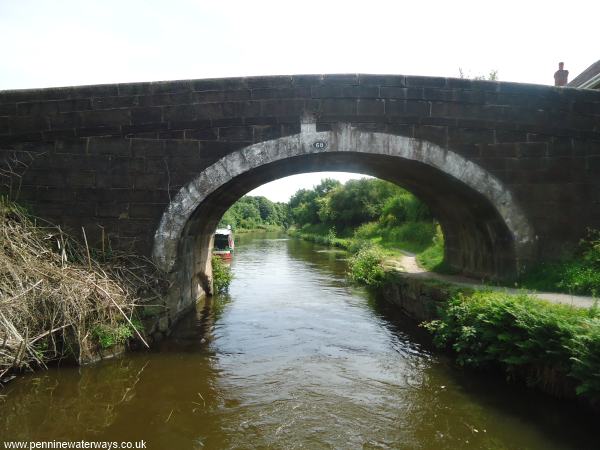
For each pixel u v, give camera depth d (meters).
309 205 58.44
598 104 8.52
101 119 8.01
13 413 5.38
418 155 8.20
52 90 7.97
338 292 13.84
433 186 10.32
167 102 8.02
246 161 8.02
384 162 9.29
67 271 6.74
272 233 78.00
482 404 5.67
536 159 8.44
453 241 12.53
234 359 7.41
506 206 8.40
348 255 27.81
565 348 5.08
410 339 8.66
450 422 5.23
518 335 5.89
